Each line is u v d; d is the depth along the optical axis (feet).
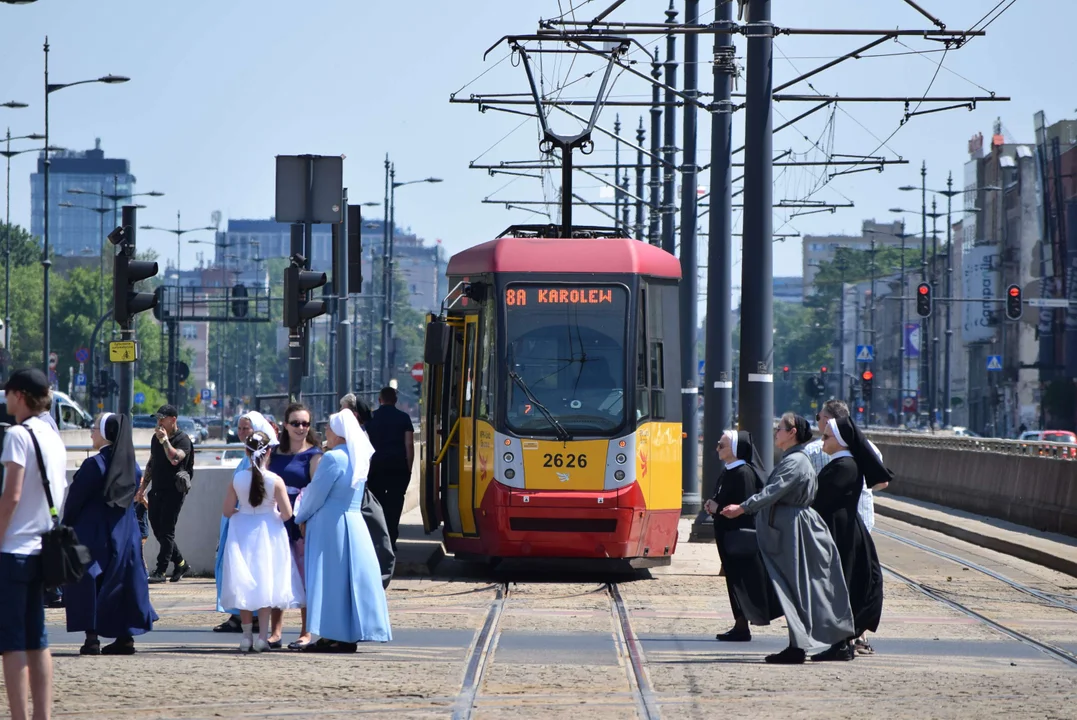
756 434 231.71
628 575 202.69
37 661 88.74
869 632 147.33
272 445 131.44
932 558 228.22
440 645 134.62
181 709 99.60
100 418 127.75
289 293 190.39
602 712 100.27
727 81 257.34
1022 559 231.09
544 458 189.98
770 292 232.53
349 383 368.68
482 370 195.42
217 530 197.26
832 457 131.13
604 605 169.78
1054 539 247.09
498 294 194.90
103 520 126.31
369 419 194.39
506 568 212.64
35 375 90.27
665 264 202.28
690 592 183.21
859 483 130.31
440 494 204.85
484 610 163.43
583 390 192.03
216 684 109.81
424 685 110.83
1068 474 261.85
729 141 258.57
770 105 231.91
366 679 113.29
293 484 135.13
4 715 95.76
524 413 191.31
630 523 190.39
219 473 197.06
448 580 195.42
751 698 106.73
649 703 104.22
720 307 261.44
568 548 190.39
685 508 315.37
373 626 127.65
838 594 126.21
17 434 88.17
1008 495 295.07
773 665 124.16
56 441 89.97
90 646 126.62
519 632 144.97
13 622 87.40
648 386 195.42
